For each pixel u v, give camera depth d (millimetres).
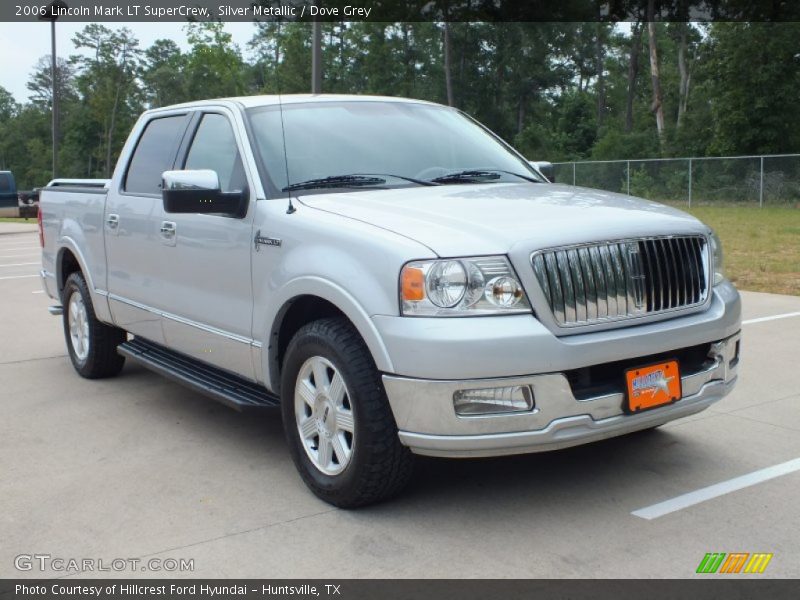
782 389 5941
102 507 4148
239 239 4582
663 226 4000
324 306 4281
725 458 4613
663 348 3844
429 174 4859
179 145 5477
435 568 3428
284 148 4766
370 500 3965
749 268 12586
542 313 3605
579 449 4805
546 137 56344
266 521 3934
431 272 3574
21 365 7367
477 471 4496
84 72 88312
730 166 28594
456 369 3492
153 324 5578
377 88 52906
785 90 34969
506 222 3818
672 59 70375
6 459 4883
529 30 53094
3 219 37781
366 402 3771
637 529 3740
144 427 5469
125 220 5785
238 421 5578
